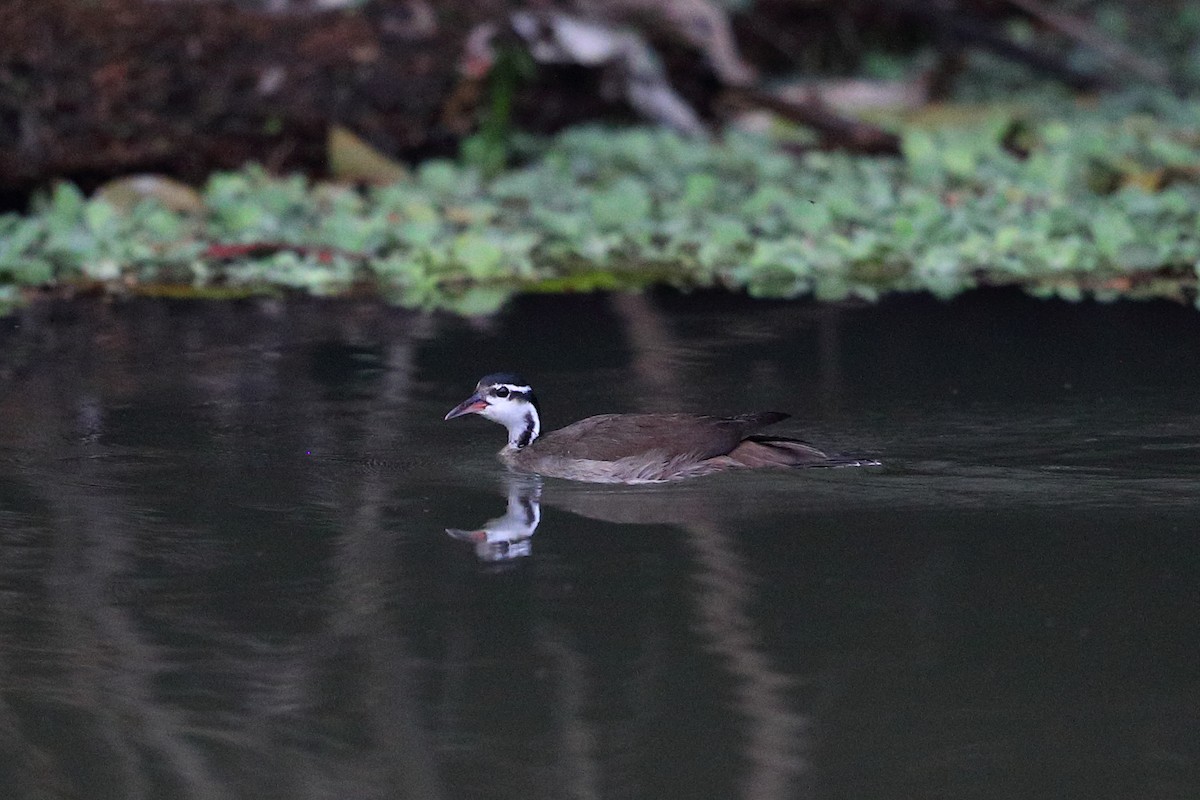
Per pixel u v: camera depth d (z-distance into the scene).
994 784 8.02
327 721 8.72
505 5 24.14
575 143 24.22
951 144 23.89
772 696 8.84
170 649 9.51
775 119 26.61
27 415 13.82
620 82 25.48
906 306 17.33
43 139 21.80
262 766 8.33
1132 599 9.88
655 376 14.77
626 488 12.04
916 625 9.60
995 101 29.20
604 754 8.30
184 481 12.27
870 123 26.42
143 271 19.22
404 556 10.78
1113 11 35.75
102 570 10.60
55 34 21.67
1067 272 18.62
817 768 8.16
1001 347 15.45
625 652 9.36
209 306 17.84
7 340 16.34
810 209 20.23
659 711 8.73
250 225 20.11
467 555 10.80
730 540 10.94
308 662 9.34
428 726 8.65
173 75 22.36
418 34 23.70
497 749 8.43
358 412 13.92
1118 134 25.20
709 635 9.53
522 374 14.95
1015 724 8.54
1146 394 13.73
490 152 23.42
